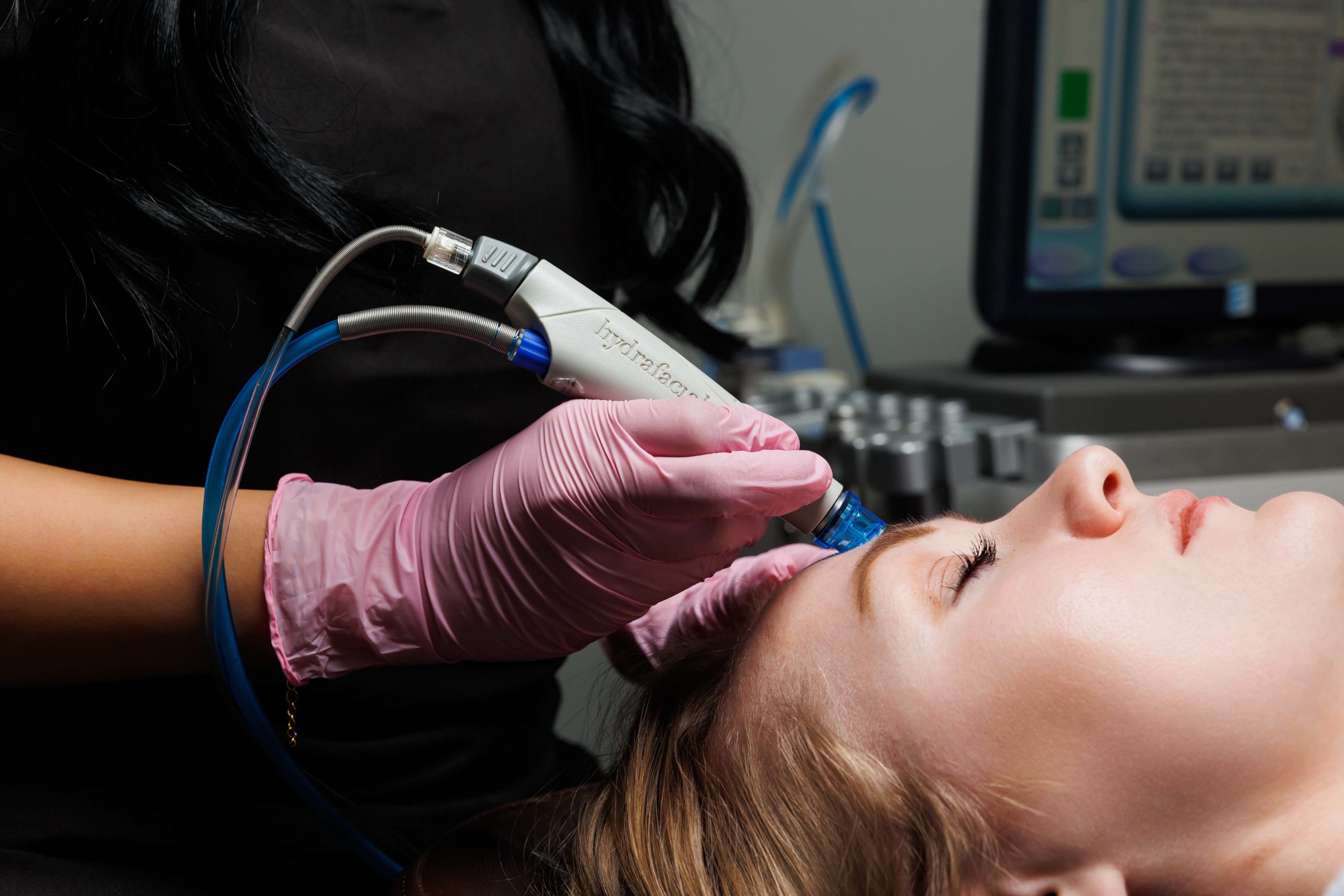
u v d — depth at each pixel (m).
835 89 1.43
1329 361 1.30
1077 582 0.52
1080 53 1.18
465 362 0.69
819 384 1.37
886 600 0.57
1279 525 0.53
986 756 0.51
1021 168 1.20
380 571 0.57
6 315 0.60
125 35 0.55
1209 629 0.50
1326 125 1.28
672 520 0.56
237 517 0.57
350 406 0.65
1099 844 0.49
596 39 0.75
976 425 1.11
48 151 0.56
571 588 0.57
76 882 0.55
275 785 0.66
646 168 0.76
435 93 0.66
